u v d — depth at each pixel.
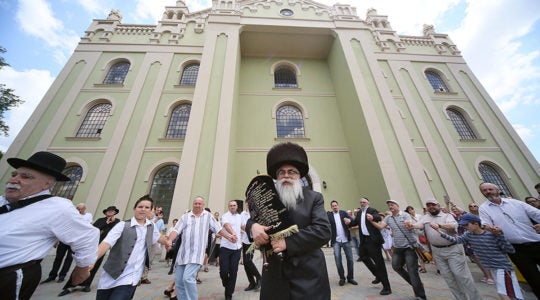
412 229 3.83
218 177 8.27
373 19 16.62
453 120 13.23
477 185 10.90
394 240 4.09
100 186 9.75
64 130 10.95
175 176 10.48
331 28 13.16
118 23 14.66
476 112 13.32
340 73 12.91
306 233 1.36
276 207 1.43
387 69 14.41
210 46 11.52
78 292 4.41
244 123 12.41
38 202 1.72
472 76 14.70
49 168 1.84
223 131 9.24
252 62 14.61
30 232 1.61
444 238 3.23
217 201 7.87
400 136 9.94
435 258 3.49
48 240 1.72
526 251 3.10
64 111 11.36
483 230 3.13
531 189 10.90
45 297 4.13
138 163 10.43
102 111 11.85
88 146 10.69
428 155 11.55
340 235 4.98
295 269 1.38
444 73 14.70
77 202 9.45
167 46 14.02
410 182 8.99
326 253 8.66
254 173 11.12
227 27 12.39
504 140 12.38
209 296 4.16
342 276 4.73
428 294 4.00
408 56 15.12
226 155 8.73
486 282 4.68
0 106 10.93
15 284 1.50
